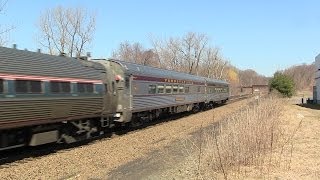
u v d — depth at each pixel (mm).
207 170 12289
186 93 36844
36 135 16375
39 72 15930
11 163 14664
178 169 13172
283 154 14867
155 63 85688
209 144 13336
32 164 14422
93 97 19656
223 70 106625
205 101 44375
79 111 18578
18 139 15766
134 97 25000
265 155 14336
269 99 32031
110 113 21859
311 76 151625
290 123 27188
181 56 85000
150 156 16156
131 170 13617
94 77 19906
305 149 16078
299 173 12016
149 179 12188
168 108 32688
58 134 17891
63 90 17297
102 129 22562
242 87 138000
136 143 19562
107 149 17672
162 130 25109
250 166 12773
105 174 13070
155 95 28844
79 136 19531
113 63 23219
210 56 95375
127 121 24078
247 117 15492
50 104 16453
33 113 15617
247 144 13445
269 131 16172
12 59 14789
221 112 40250
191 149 16359
